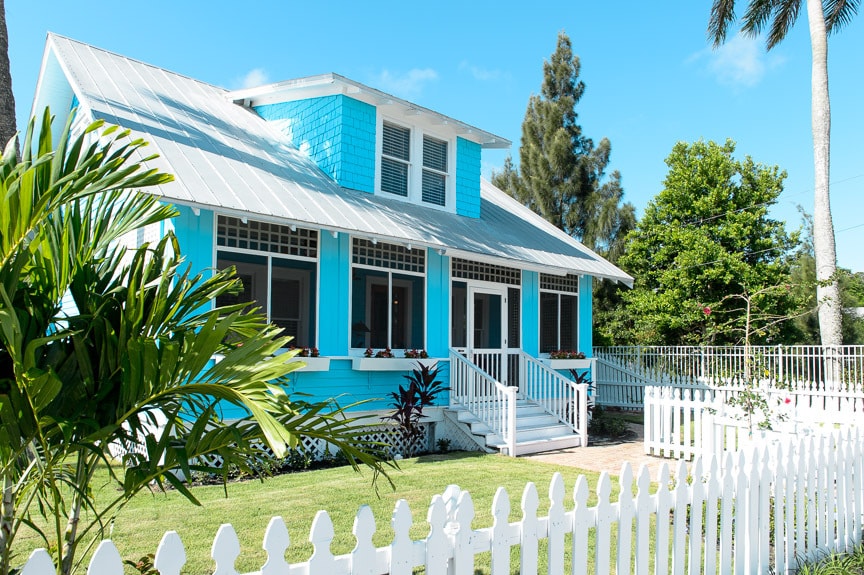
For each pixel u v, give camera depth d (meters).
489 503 7.24
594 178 34.03
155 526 6.01
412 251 12.82
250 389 2.76
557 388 13.77
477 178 16.64
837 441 5.75
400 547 2.77
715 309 23.09
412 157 14.98
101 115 10.56
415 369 12.16
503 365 14.16
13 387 2.68
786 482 5.00
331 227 10.34
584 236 33.44
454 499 3.08
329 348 11.22
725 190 25.67
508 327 15.08
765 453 4.80
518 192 35.41
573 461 10.95
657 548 3.98
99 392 2.92
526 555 3.24
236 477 8.59
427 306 13.00
